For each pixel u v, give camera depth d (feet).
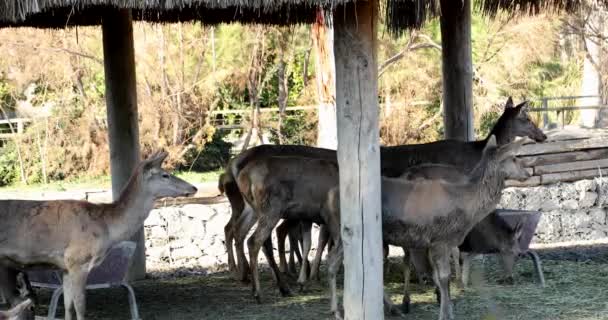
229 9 46.44
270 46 93.09
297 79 102.37
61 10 45.03
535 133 48.39
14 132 97.66
